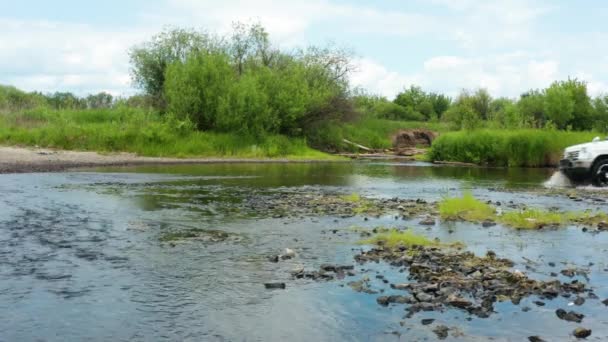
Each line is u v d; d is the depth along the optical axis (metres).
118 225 8.91
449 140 34.62
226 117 34.62
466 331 4.35
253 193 14.25
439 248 7.48
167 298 5.11
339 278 5.86
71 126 31.06
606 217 10.21
